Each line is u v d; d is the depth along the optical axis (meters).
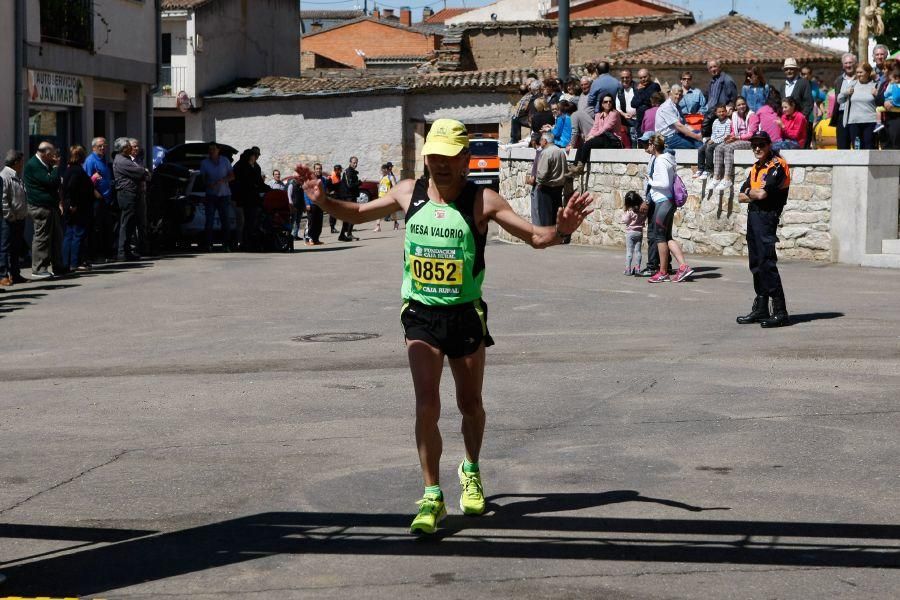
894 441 7.19
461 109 41.56
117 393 9.34
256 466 6.88
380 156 42.19
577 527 5.60
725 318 12.70
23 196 17.53
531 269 17.69
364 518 5.82
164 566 5.15
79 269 19.39
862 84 18.17
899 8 41.12
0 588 4.88
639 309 13.49
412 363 5.62
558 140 22.34
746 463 6.73
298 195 28.64
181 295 15.83
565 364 10.12
